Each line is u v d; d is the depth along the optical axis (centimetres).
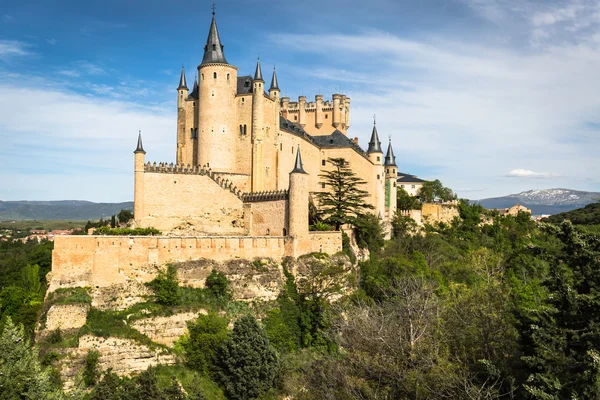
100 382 6425
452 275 11981
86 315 7550
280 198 10712
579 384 4481
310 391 6681
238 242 9488
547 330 5022
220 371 7594
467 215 19075
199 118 12150
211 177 11156
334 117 16975
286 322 9206
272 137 12450
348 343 7106
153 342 7738
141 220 10388
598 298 4762
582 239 5159
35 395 5253
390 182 17275
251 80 12431
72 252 7894
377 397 5697
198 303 8525
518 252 13288
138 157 10388
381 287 9500
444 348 6162
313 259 10206
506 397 5416
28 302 9538
